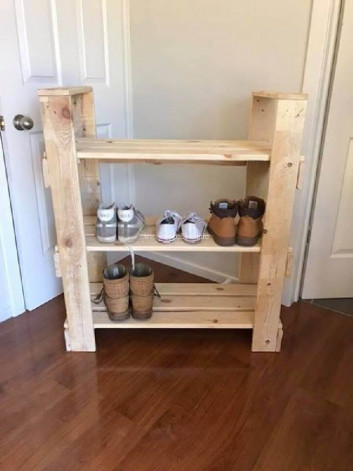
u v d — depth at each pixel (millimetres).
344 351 1558
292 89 1580
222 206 1396
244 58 1660
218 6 1651
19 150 1553
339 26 1465
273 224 1322
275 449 1130
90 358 1494
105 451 1116
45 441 1146
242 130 1756
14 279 1698
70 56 1665
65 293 1424
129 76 2002
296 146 1220
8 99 1457
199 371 1437
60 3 1569
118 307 1469
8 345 1559
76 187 1266
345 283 1899
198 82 1814
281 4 1508
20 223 1638
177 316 1538
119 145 1355
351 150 1659
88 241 1403
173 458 1098
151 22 1847
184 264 2191
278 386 1369
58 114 1174
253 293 1687
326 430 1195
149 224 1544
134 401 1296
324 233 1792
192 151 1276
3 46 1395
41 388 1343
